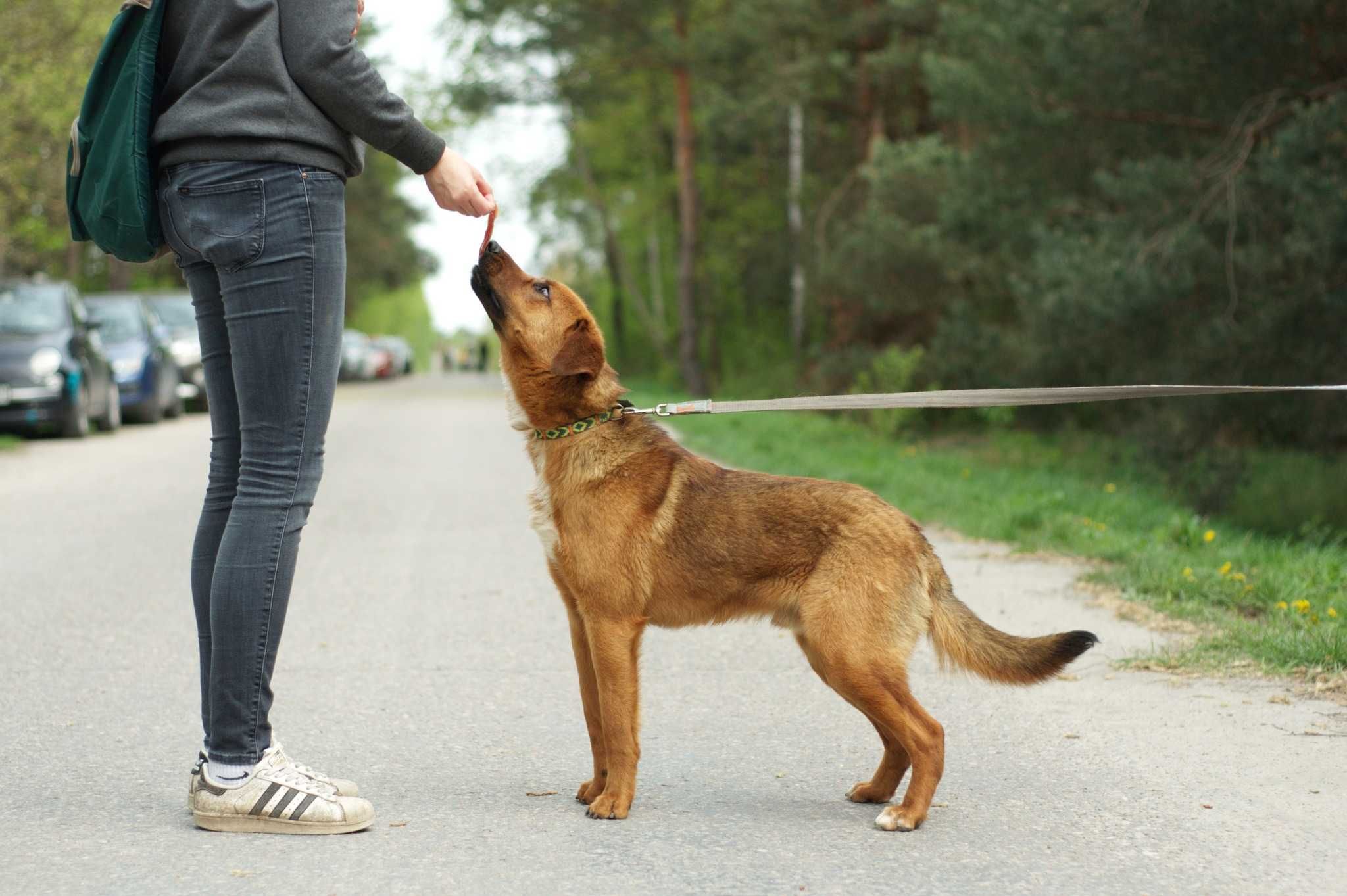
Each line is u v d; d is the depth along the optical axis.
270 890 3.08
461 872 3.23
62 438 17.12
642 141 38.56
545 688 5.26
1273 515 13.19
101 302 20.38
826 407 4.04
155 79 3.56
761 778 4.13
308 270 3.54
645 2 28.72
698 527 3.85
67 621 6.45
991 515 10.09
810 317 36.84
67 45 19.89
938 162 20.55
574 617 3.97
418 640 6.11
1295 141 11.35
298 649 5.92
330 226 3.59
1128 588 7.12
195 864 3.25
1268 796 3.84
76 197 3.72
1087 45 13.86
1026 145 15.60
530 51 30.53
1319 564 7.38
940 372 20.62
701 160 37.94
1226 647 5.68
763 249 35.97
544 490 3.94
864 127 26.73
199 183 3.48
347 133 3.65
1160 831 3.55
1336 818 3.63
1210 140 14.10
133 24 3.55
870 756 4.38
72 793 3.85
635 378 45.59
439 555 8.49
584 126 37.38
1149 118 14.50
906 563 3.79
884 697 3.71
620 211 40.50
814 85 27.30
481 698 5.09
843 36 24.89
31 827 3.52
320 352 3.60
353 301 60.47
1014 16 14.67
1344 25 12.50
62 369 16.38
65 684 5.23
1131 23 13.16
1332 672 5.23
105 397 17.88
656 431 4.02
